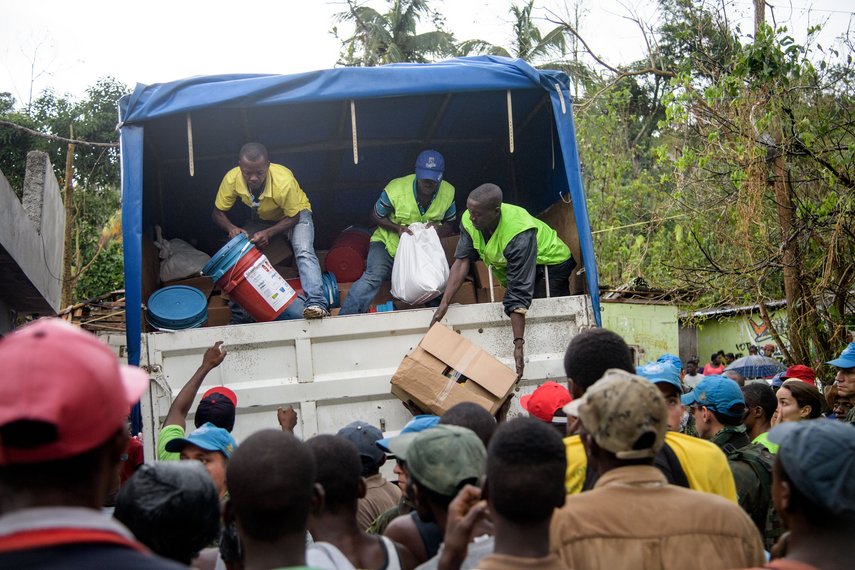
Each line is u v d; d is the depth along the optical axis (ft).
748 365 36.45
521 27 67.97
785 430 7.22
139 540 8.48
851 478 6.63
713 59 30.09
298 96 18.75
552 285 20.98
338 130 24.89
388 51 80.23
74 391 5.14
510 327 18.94
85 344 5.42
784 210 28.17
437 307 19.60
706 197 30.63
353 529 9.52
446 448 8.66
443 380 17.42
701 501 8.07
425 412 17.65
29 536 4.88
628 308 56.95
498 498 7.23
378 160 27.07
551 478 7.22
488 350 18.84
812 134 26.89
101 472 5.40
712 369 48.39
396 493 13.33
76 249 54.49
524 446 7.25
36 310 42.27
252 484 7.41
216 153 24.97
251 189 21.30
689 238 31.89
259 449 7.57
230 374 18.21
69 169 48.24
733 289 30.68
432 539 9.67
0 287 34.76
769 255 29.12
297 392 18.22
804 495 6.77
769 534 12.59
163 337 18.17
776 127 27.61
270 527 7.47
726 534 7.94
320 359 18.45
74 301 58.49
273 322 18.35
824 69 27.55
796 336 29.07
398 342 18.78
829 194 27.35
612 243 49.06
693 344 66.64
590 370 10.25
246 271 19.61
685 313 36.83
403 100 23.00
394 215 22.15
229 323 22.24
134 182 18.45
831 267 27.02
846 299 28.84
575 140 19.70
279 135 24.58
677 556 7.80
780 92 26.91
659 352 57.16
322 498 8.57
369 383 18.37
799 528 6.91
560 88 19.69
